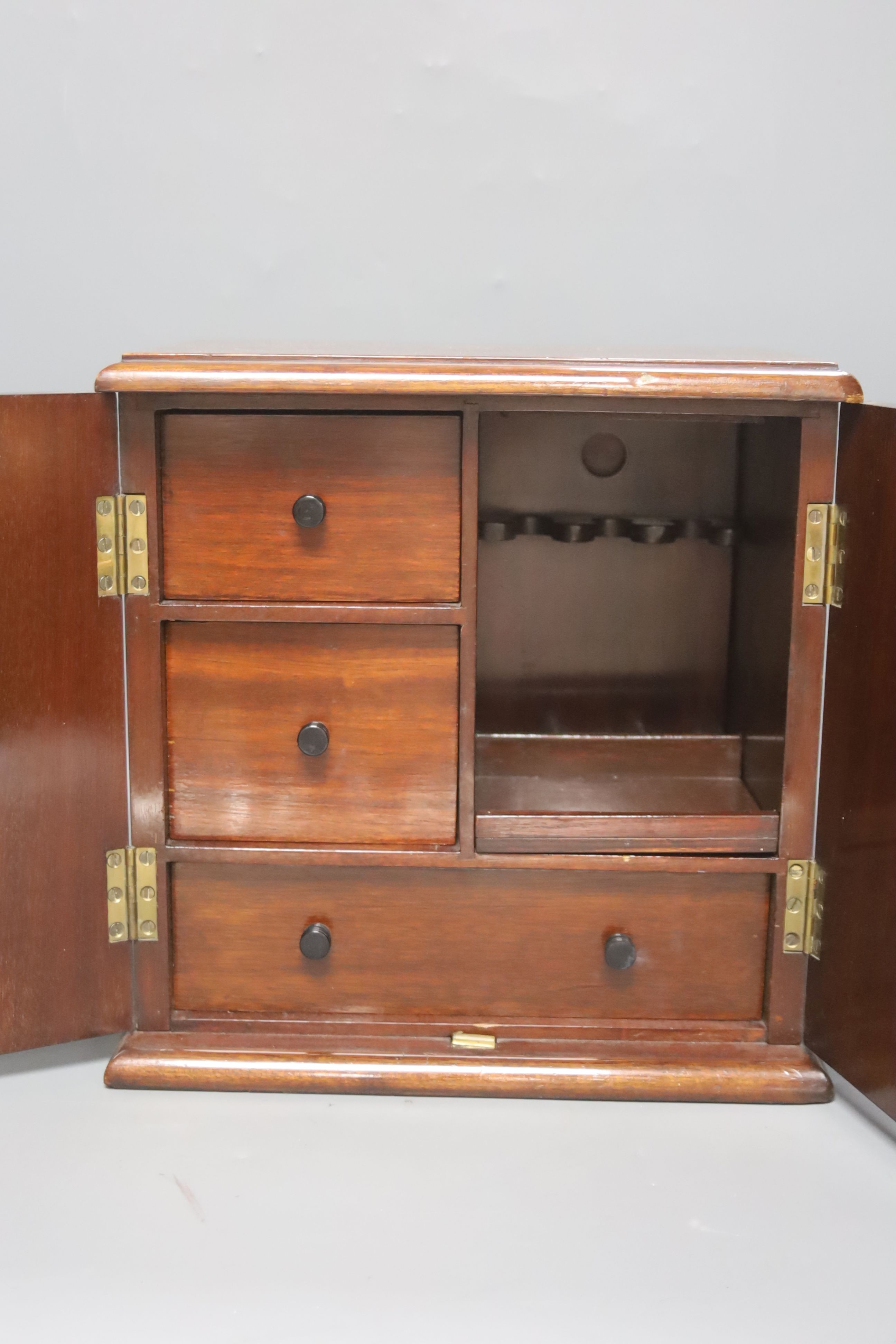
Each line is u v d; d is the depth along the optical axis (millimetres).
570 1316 1256
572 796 1679
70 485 1503
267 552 1534
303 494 1519
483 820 1590
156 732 1571
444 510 1521
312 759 1583
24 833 1551
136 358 1492
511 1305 1269
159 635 1552
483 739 1878
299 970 1635
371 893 1614
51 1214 1389
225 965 1638
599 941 1623
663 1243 1361
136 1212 1394
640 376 1468
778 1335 1236
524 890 1612
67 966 1597
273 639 1559
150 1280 1294
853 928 1534
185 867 1618
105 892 1600
